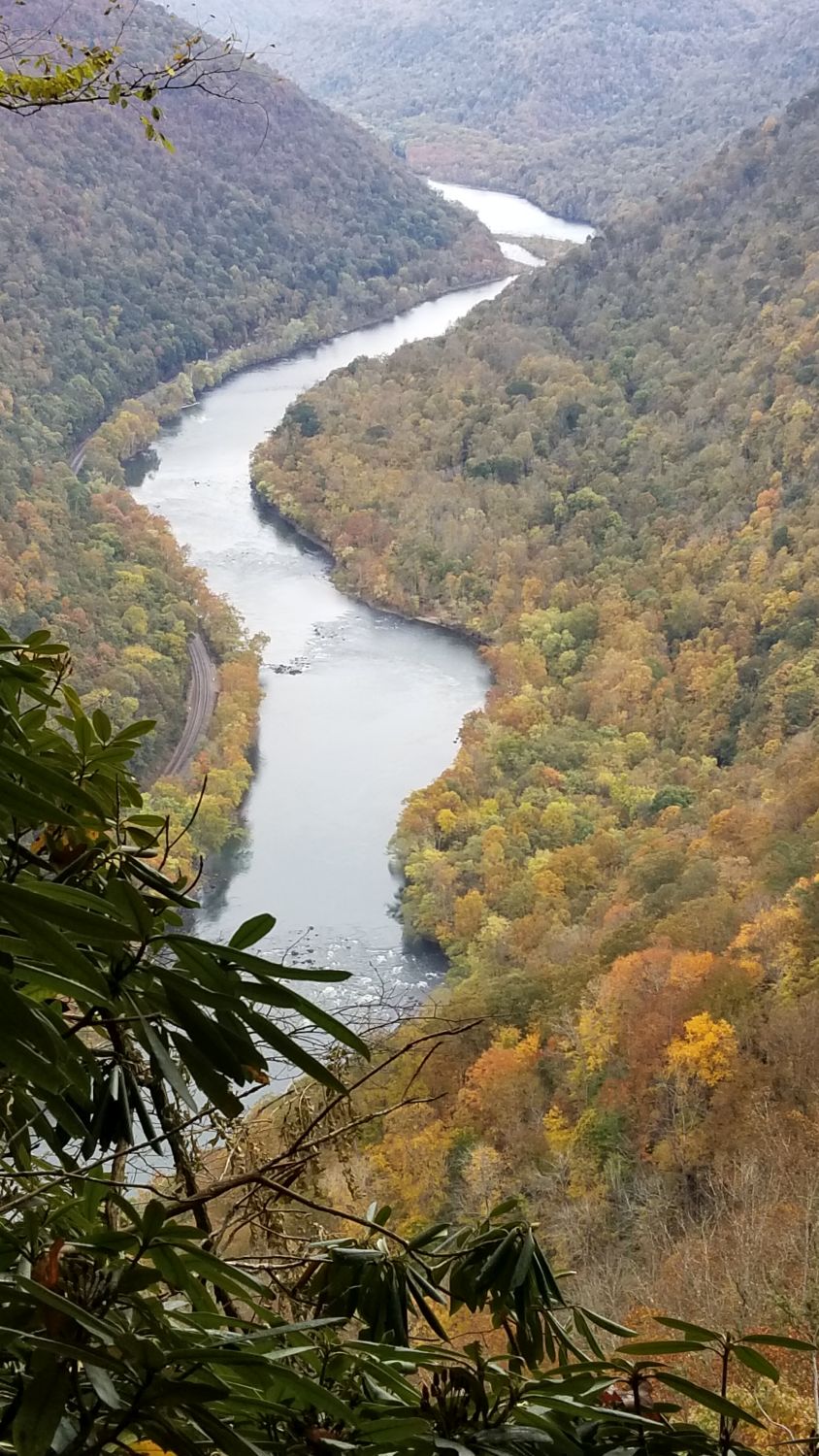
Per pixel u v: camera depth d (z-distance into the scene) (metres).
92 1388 0.73
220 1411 0.85
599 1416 0.90
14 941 0.70
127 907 0.82
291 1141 1.47
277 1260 1.21
